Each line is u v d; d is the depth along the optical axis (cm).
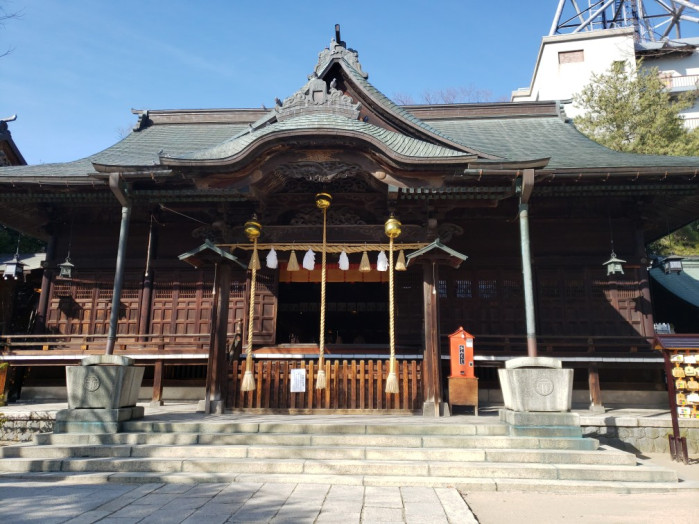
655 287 1611
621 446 917
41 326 1344
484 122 1716
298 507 501
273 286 1301
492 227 1351
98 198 1173
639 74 2228
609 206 1324
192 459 669
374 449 691
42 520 455
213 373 980
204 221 1327
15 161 2066
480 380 1309
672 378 861
